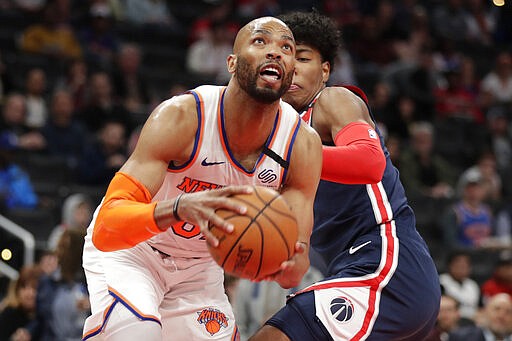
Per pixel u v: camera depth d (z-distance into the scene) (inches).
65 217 306.3
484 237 391.2
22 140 370.6
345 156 134.5
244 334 238.5
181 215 113.0
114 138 371.6
